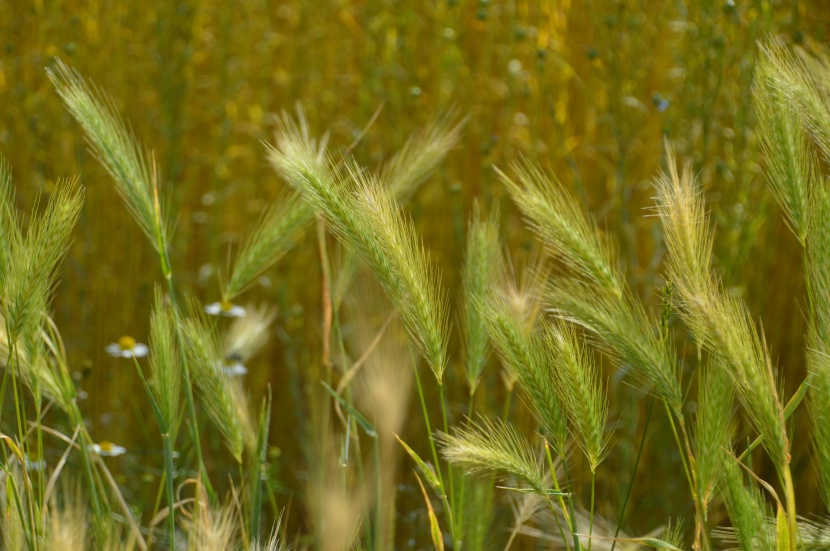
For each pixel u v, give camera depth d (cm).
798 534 163
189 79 430
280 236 220
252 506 212
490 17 373
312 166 188
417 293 174
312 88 441
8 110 414
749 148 308
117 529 194
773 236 334
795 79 176
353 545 227
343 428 361
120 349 329
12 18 414
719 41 312
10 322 176
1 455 283
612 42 333
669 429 329
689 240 158
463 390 361
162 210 332
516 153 392
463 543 222
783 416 151
